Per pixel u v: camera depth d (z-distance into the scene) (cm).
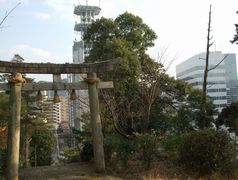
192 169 1407
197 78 7519
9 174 1269
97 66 1476
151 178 1320
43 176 1391
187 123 2777
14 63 1358
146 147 1457
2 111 2439
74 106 3456
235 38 2333
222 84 7612
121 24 2889
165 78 2662
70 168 1529
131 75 2423
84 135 2534
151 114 2691
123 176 1368
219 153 1362
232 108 2714
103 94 2202
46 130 4109
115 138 1605
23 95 3491
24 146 3497
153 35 2902
